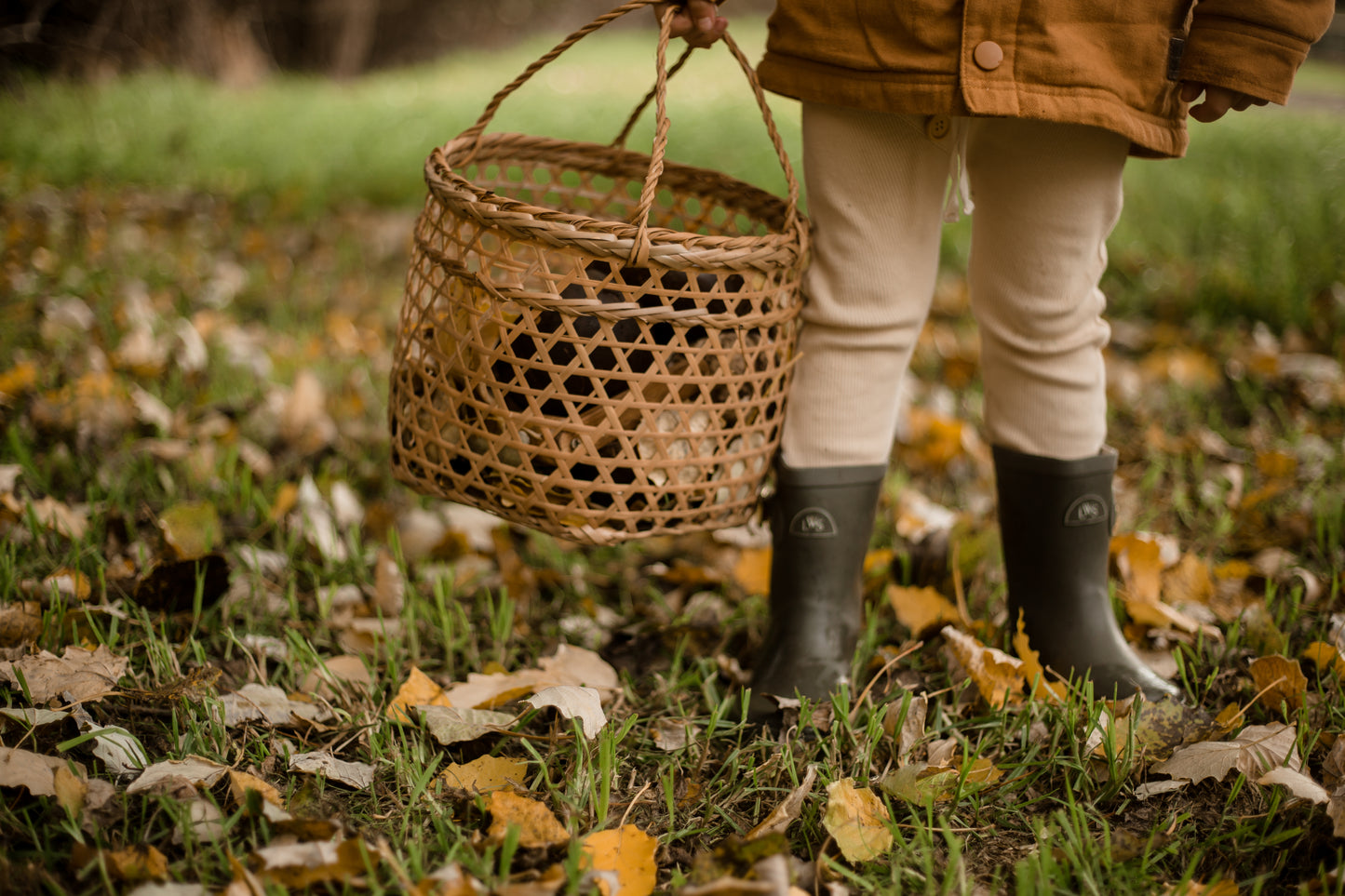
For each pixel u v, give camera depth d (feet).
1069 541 4.70
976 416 8.21
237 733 4.17
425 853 3.57
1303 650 4.97
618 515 4.07
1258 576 5.72
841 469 4.57
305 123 19.85
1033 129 4.16
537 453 3.99
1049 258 4.32
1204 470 7.16
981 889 3.57
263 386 7.81
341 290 10.66
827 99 4.14
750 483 4.42
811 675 4.58
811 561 4.64
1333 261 10.72
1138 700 4.26
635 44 41.91
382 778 4.02
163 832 3.51
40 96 18.79
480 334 3.96
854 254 4.33
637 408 3.94
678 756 4.22
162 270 10.34
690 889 3.21
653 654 5.16
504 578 5.66
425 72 33.50
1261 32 3.82
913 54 3.95
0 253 10.19
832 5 4.08
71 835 3.40
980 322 4.69
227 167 15.66
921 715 4.27
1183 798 4.03
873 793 3.94
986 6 3.83
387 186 15.17
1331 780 4.00
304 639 5.04
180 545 5.32
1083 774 4.05
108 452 6.47
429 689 4.45
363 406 7.55
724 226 5.18
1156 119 4.03
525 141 5.02
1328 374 8.40
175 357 8.00
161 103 19.83
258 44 30.83
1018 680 4.51
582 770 3.96
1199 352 8.89
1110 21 3.91
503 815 3.63
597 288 3.85
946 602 5.17
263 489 6.44
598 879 3.39
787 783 4.12
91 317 8.62
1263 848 3.72
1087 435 4.61
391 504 6.49
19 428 6.47
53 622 4.59
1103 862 3.59
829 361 4.49
